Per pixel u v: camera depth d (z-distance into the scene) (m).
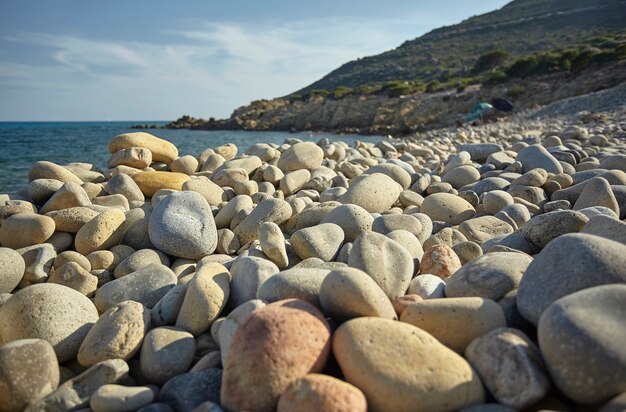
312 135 10.98
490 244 1.05
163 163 1.93
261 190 1.66
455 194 1.55
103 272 1.00
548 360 0.51
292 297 0.69
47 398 0.59
